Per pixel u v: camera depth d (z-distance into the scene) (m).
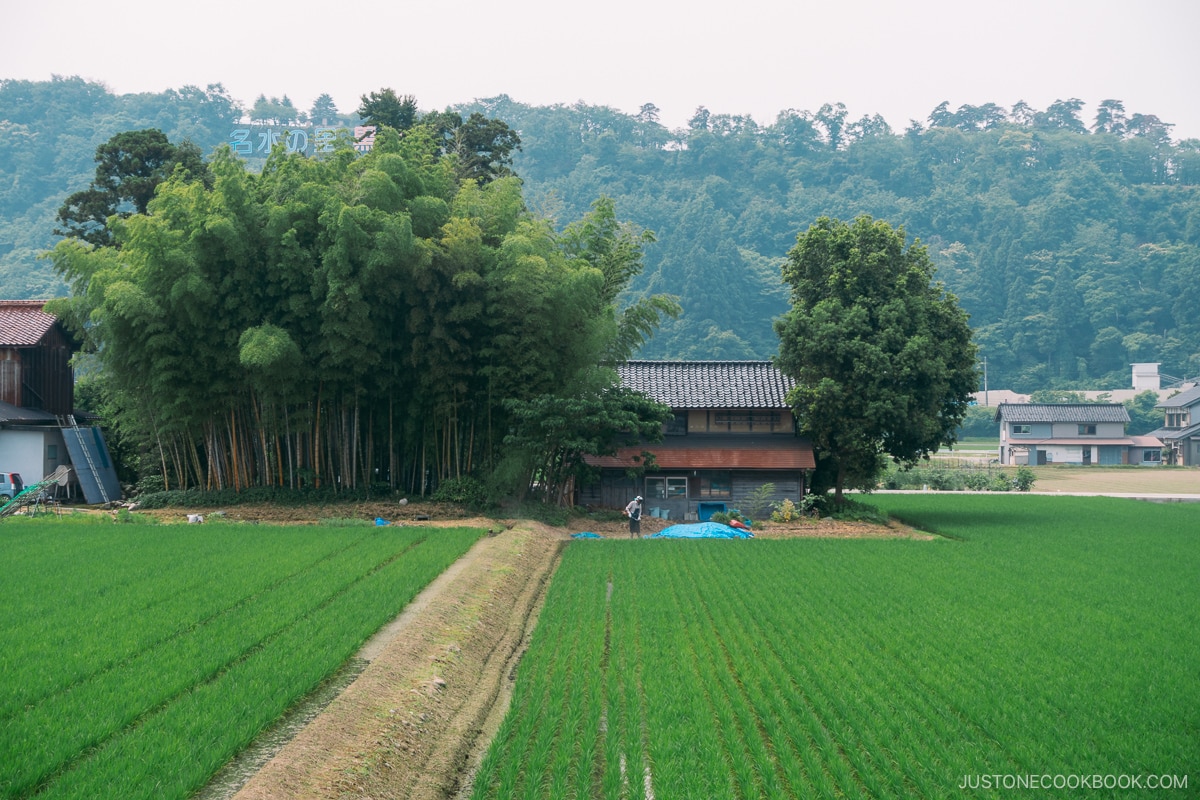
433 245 32.69
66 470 35.59
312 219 32.50
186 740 11.14
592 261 39.59
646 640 17.77
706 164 177.62
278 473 35.75
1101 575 25.05
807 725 12.98
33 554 23.66
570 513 37.84
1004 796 10.91
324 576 21.06
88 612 17.16
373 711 12.85
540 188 168.38
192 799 10.05
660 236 151.12
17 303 43.09
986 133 183.88
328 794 10.40
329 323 31.75
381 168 33.25
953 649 17.09
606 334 35.34
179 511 33.78
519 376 33.97
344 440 35.47
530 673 15.83
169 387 32.75
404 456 36.97
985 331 133.75
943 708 13.82
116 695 12.55
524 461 34.50
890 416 37.47
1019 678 15.24
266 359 29.98
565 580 23.89
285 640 15.59
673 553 28.78
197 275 31.03
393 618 17.72
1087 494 55.84
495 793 11.33
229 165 31.92
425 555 24.12
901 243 41.38
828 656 16.66
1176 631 18.64
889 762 11.89
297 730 12.05
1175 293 138.00
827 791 10.90
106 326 32.81
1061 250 146.00
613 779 11.30
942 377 38.41
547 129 182.25
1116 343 132.12
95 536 27.02
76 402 47.56
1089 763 11.81
